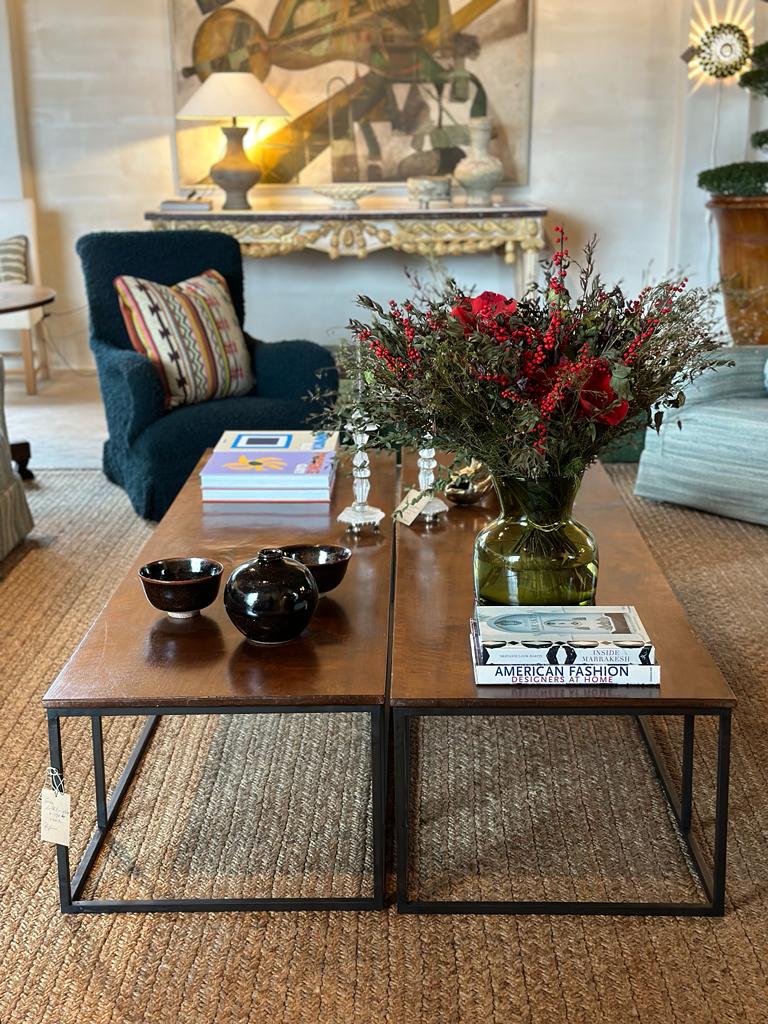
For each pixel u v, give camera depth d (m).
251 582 1.86
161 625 1.97
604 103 5.74
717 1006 1.62
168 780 2.22
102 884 1.90
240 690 1.73
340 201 5.45
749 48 5.39
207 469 2.64
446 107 5.71
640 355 1.70
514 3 5.58
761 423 3.51
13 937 1.78
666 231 5.91
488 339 1.67
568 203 5.88
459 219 5.21
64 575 3.26
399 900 1.81
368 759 2.29
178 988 1.67
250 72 5.64
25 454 4.18
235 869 1.93
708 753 2.28
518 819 2.07
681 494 3.77
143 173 5.82
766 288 5.16
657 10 5.62
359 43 5.61
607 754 2.30
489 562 1.92
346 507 2.59
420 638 1.91
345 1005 1.63
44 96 5.71
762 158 5.71
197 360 3.73
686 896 1.84
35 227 5.57
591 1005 1.62
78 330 6.03
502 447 1.78
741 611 2.95
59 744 1.75
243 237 5.20
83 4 5.60
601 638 1.75
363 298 1.81
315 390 3.80
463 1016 1.61
